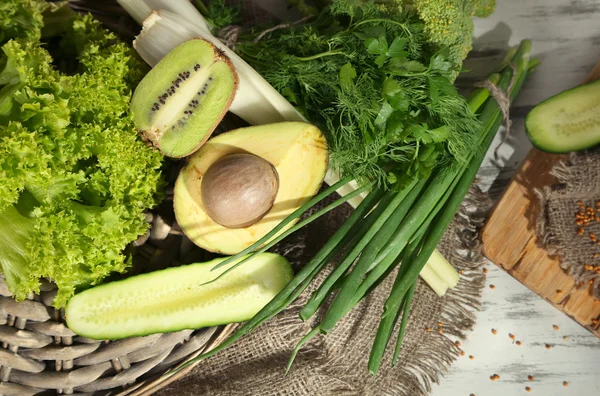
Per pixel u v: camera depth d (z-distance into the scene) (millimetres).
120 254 489
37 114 441
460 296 578
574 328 587
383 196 488
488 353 590
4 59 466
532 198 558
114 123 473
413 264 472
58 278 466
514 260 558
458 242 576
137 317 498
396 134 470
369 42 465
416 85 477
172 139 477
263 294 509
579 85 548
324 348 553
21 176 434
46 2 495
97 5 534
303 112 514
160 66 466
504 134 593
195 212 484
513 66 544
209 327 520
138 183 478
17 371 495
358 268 463
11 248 459
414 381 571
